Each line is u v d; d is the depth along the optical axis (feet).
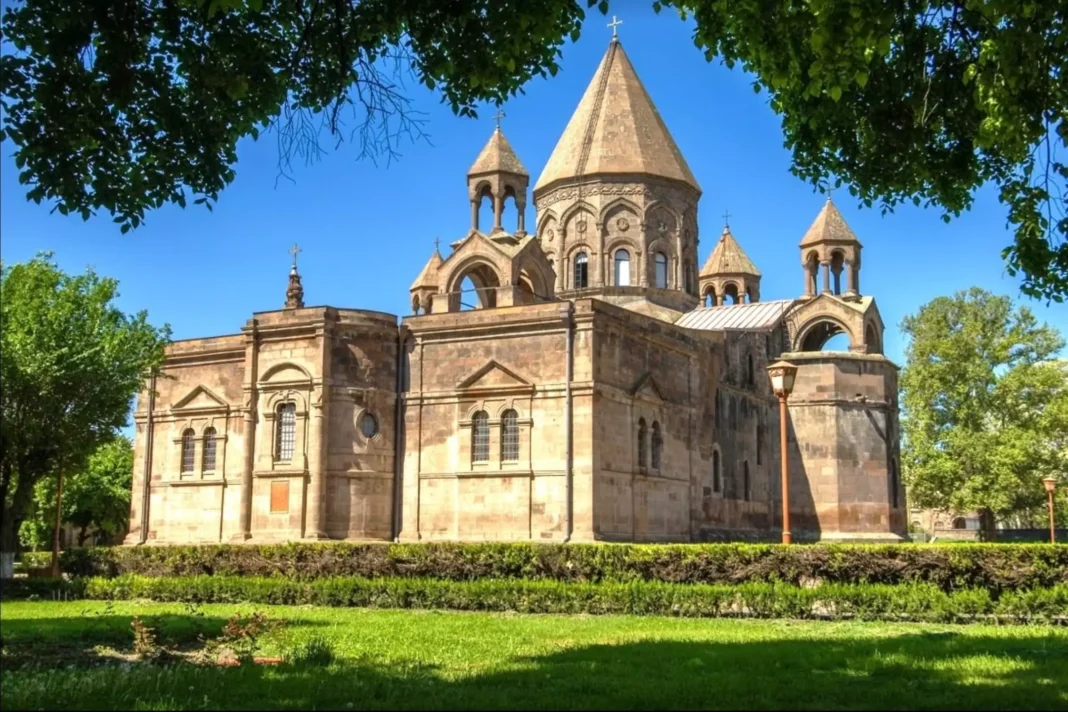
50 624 78.74
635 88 188.14
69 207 56.75
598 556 97.86
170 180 59.21
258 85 58.70
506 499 131.44
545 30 57.31
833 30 47.96
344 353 138.21
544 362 132.05
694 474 151.33
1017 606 81.05
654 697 45.93
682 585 89.92
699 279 210.79
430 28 59.47
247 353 141.59
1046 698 45.62
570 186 182.29
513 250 153.38
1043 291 62.39
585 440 127.65
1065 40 50.60
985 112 56.49
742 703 44.83
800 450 175.52
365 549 108.27
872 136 62.75
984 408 221.25
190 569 116.78
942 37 58.75
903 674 53.11
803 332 189.06
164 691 47.67
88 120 54.95
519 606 92.07
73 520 239.30
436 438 137.59
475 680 51.65
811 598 84.99
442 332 139.03
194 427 150.10
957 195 66.13
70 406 116.57
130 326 122.52
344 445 136.15
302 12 59.16
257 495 138.10
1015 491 215.31
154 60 57.21
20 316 113.70
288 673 53.52
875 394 177.58
